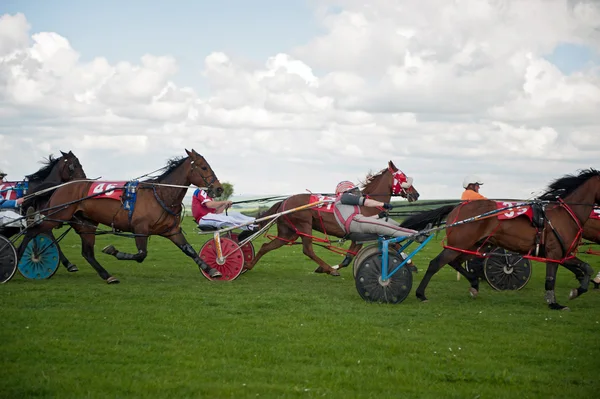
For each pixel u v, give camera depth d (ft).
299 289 39.83
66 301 33.12
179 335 26.02
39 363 21.59
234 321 28.76
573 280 48.62
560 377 21.42
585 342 26.14
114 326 27.17
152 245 72.43
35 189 45.01
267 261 58.70
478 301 36.68
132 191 40.93
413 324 28.99
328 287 41.24
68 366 21.38
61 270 48.32
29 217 42.39
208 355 23.08
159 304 32.78
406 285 34.65
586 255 69.87
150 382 19.77
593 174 35.83
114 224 41.34
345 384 20.25
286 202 44.70
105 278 41.06
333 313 31.40
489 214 34.60
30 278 42.37
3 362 21.66
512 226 35.24
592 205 35.35
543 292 41.16
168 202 41.34
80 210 41.52
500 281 41.70
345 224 38.34
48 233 42.55
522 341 26.14
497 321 30.22
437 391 19.77
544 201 35.50
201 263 42.16
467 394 19.49
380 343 25.25
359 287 34.81
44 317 28.66
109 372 20.77
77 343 24.26
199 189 43.11
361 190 44.98
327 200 39.83
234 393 19.04
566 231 35.09
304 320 29.48
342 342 25.27
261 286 40.73
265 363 22.35
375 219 37.65
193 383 19.86
